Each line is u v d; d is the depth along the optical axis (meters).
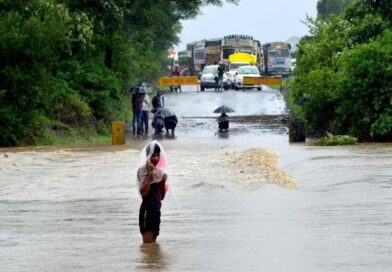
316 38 85.06
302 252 23.94
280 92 116.38
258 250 24.45
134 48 110.31
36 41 69.19
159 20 100.94
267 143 66.06
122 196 37.72
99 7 85.56
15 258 24.23
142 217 25.97
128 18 96.81
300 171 44.12
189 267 22.31
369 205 33.00
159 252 24.53
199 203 35.06
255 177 42.00
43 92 71.44
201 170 44.72
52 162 51.06
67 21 74.38
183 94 116.50
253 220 30.41
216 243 25.80
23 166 49.16
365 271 21.19
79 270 22.33
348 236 26.39
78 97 81.88
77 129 79.62
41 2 73.75
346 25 81.50
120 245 25.95
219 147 61.12
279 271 21.50
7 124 68.69
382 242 25.19
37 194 38.97
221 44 156.25
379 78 65.50
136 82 114.25
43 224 30.75
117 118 89.81
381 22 77.94
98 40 89.31
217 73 124.50
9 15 69.69
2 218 32.25
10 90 69.62
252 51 155.50
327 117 72.88
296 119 72.62
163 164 26.31
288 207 33.31
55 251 25.20
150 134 79.38
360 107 66.12
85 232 28.83
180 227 29.16
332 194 36.28
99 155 55.06
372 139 66.19
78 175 44.66
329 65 78.81
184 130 81.56
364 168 43.53
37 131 71.81
